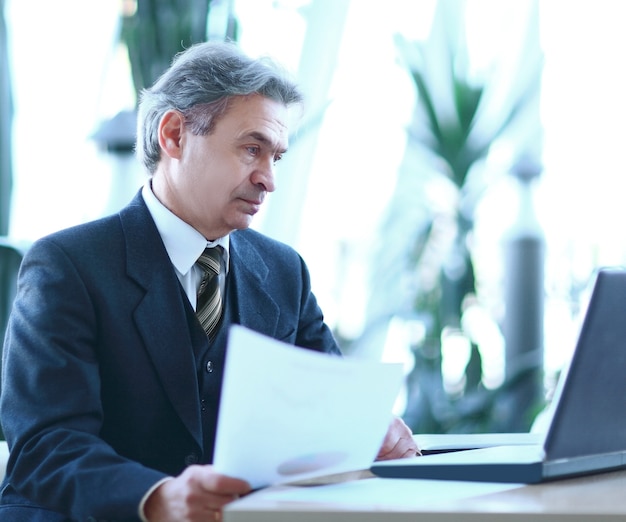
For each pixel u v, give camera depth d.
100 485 1.27
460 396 4.05
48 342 1.50
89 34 4.02
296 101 1.70
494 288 4.23
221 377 1.65
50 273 1.55
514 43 4.14
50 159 4.06
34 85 4.05
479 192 4.12
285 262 1.89
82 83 4.04
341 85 4.12
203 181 1.64
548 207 4.20
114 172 3.43
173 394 1.57
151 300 1.60
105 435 1.57
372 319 4.14
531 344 3.95
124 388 1.56
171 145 1.67
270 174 1.66
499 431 3.92
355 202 4.24
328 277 4.25
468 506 1.01
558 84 4.19
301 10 3.79
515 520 0.99
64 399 1.46
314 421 1.11
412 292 4.14
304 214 4.12
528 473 1.19
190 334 1.64
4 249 3.15
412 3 4.15
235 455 1.09
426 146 4.15
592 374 1.21
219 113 1.62
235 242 1.80
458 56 4.14
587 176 4.20
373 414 1.18
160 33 3.47
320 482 1.30
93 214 3.93
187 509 1.14
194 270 1.69
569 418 1.20
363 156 4.21
